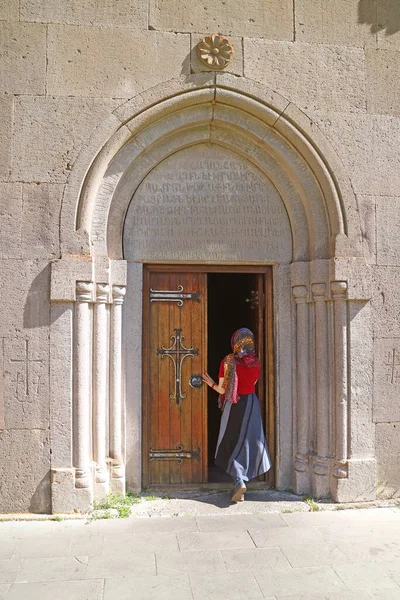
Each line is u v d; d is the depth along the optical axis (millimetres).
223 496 5043
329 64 5059
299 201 5191
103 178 4820
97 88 4758
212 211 5184
